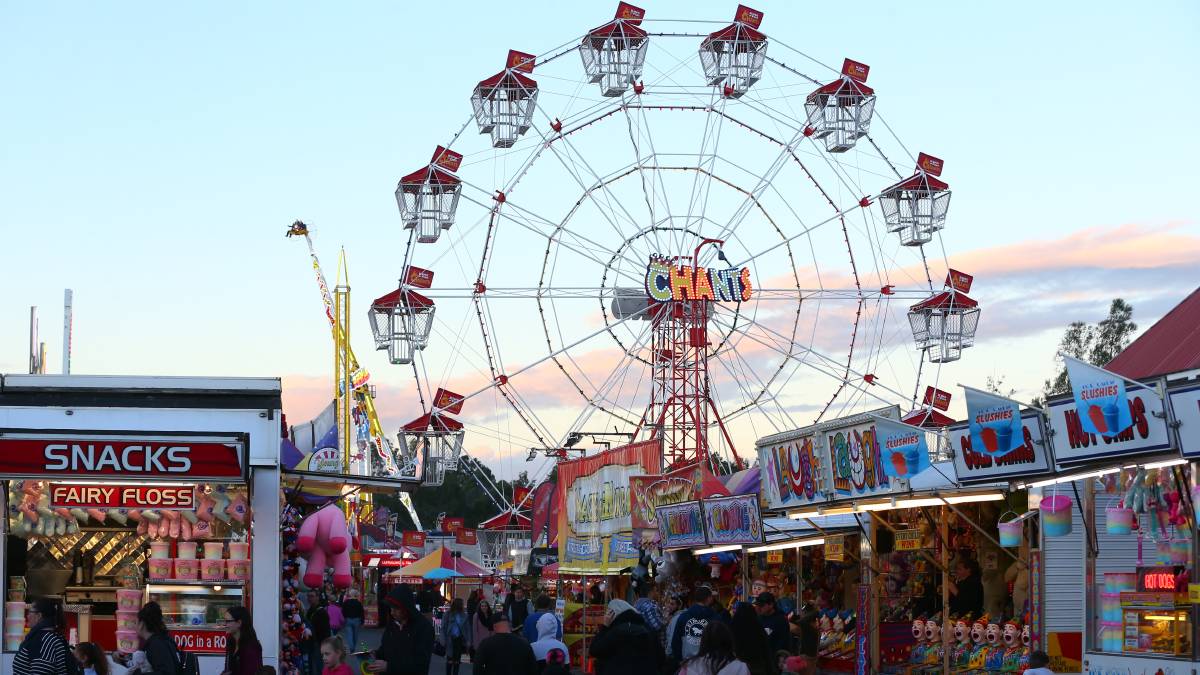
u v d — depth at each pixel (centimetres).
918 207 4056
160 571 1583
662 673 1288
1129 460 1388
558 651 1412
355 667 2677
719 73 4022
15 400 1606
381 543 7188
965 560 2042
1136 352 2175
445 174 3909
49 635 1223
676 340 3828
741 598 2309
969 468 1698
